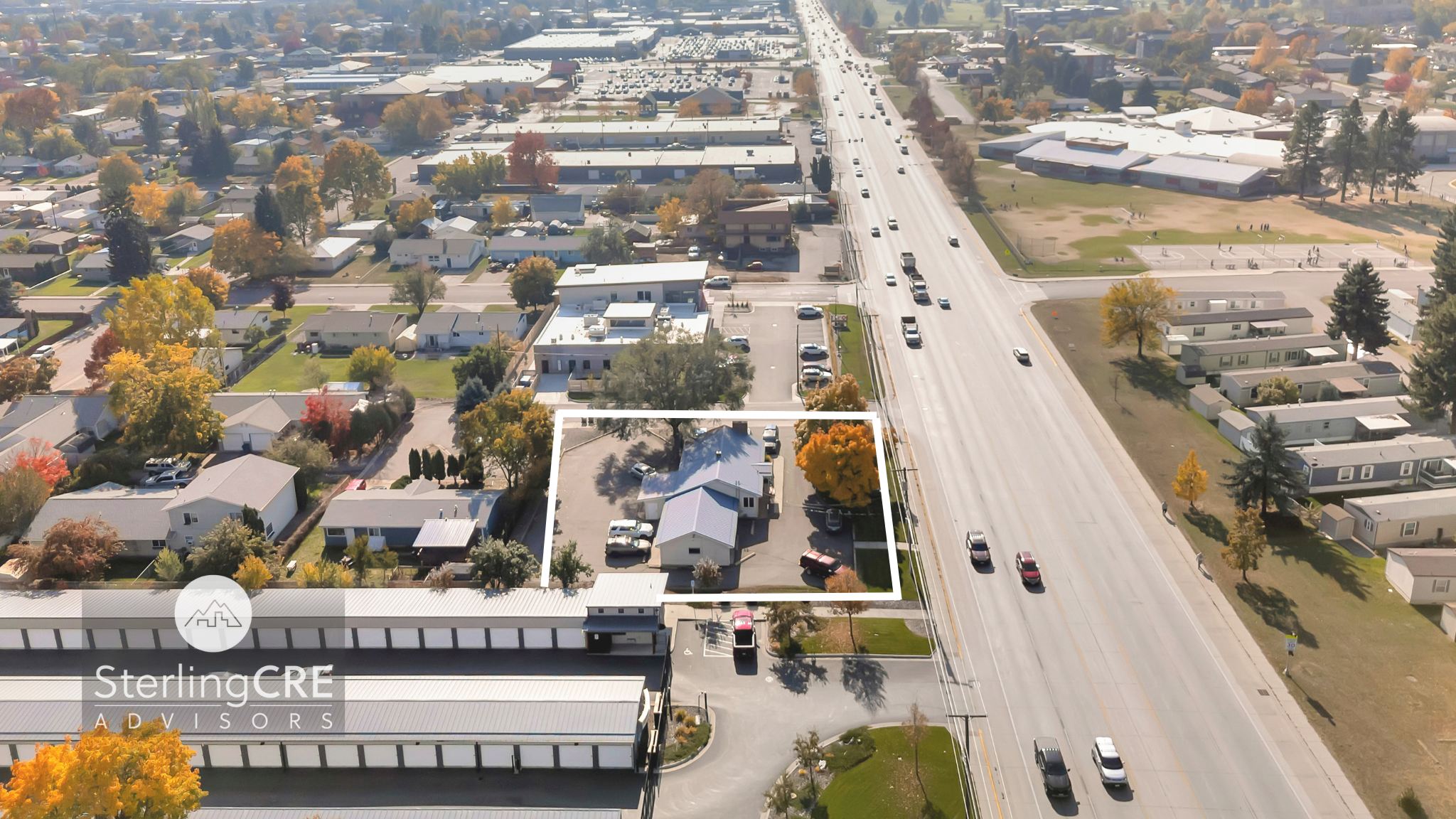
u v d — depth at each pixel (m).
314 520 113.19
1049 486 115.44
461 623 89.44
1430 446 115.75
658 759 77.38
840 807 72.75
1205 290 168.88
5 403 144.88
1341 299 142.75
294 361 164.50
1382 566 100.06
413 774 76.50
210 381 132.75
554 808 71.56
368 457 128.12
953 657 88.44
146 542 106.25
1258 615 93.31
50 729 76.94
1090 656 88.38
